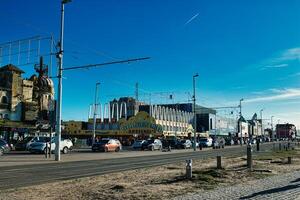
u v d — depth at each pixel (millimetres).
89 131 94312
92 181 17484
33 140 46594
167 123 97688
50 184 16203
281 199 12969
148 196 13273
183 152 54438
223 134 129875
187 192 14289
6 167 24984
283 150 58625
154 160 34656
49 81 68562
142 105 95500
